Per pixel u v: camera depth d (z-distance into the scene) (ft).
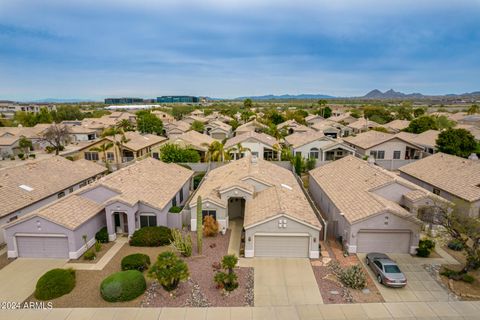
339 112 450.71
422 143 173.37
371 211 73.97
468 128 212.64
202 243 81.05
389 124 267.18
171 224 88.38
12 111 516.73
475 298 58.80
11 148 212.84
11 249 73.41
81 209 80.07
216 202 85.56
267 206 79.66
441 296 59.52
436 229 81.76
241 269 68.90
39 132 257.75
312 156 175.42
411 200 82.38
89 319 53.31
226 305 56.90
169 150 151.64
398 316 54.13
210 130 267.59
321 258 73.77
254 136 176.14
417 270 68.23
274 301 58.03
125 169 100.37
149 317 53.78
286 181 105.40
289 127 261.24
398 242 75.00
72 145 263.49
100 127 296.71
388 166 157.58
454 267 69.26
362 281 61.62
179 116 453.99
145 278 65.72
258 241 74.02
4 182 91.40
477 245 62.75
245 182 93.76
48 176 107.14
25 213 88.63
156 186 96.73
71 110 419.33
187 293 60.23
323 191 99.55
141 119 286.05
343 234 79.41
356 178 97.71
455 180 100.17
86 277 66.03
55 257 74.08
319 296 59.52
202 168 146.51
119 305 56.90
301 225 72.49
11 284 63.67
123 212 82.79
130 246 79.82
